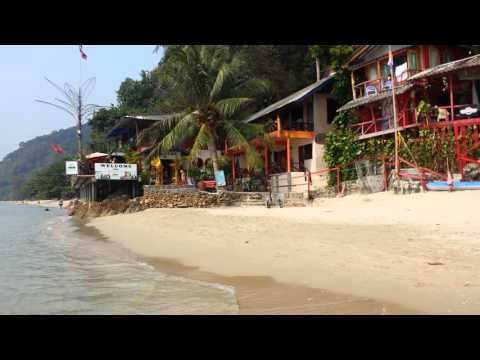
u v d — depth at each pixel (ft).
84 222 85.05
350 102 84.69
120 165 97.14
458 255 26.40
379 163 66.44
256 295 23.22
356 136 79.25
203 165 113.60
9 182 623.77
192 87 89.66
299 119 99.19
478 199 46.68
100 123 175.73
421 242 30.76
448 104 73.51
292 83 128.57
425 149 61.21
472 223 36.37
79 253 43.09
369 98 79.30
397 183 60.13
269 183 94.27
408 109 71.26
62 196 283.18
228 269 30.32
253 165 85.71
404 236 33.40
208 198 84.02
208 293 24.40
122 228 63.87
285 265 29.37
